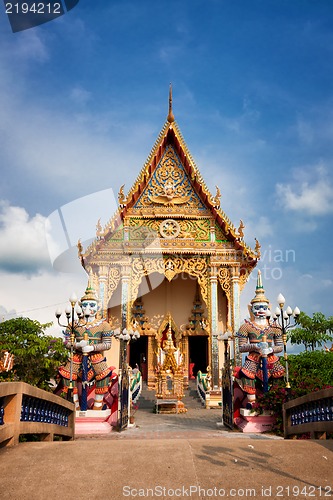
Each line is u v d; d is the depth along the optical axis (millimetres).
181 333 29688
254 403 14820
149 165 27281
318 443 7613
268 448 7258
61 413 10148
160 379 21828
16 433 7402
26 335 19750
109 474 5965
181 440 7953
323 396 8266
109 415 15531
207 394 23766
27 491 5406
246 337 16484
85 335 16234
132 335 21250
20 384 7602
